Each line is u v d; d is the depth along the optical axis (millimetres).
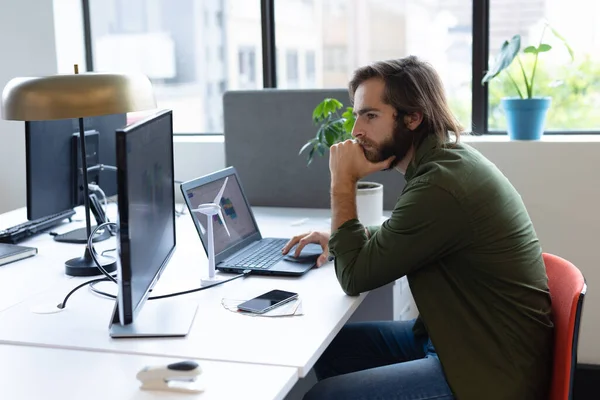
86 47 3506
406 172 1813
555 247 2799
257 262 2029
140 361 1400
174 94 3533
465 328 1617
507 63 2688
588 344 2809
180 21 3488
